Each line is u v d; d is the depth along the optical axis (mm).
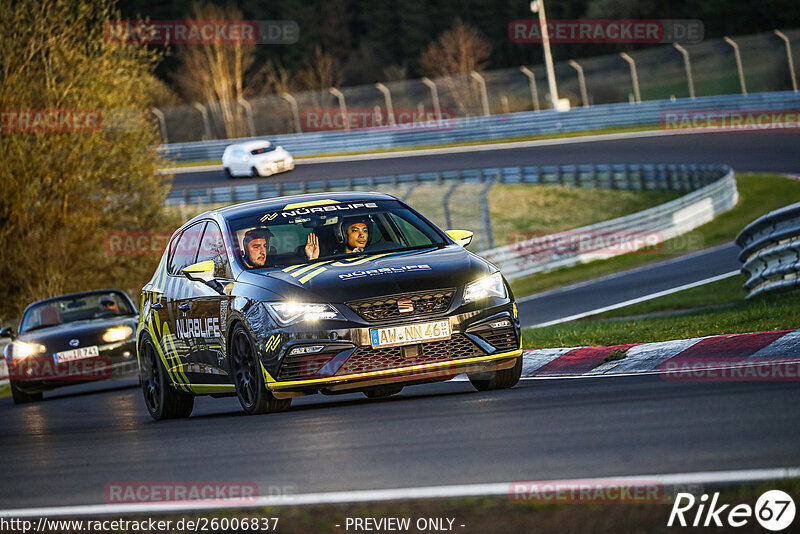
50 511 15867
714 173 116000
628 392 22562
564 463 15180
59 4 91625
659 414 18625
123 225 100000
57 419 39594
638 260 91500
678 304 58344
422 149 174250
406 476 15461
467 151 166125
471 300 25266
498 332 25500
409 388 32469
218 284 27797
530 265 94125
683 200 101500
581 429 17969
